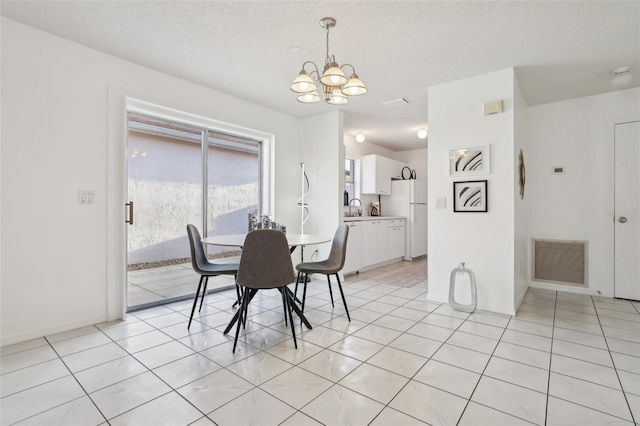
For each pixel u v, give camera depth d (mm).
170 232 3422
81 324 2547
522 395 1627
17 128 2240
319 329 2539
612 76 3062
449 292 3086
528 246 3938
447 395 1628
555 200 3791
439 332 2469
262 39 2430
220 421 1429
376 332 2469
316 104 3939
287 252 2271
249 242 2197
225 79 3193
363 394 1637
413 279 4457
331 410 1508
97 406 1531
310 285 4094
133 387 1694
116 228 2723
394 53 2623
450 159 3205
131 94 2807
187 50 2613
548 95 3574
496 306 2957
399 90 3453
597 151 3553
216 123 3523
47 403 1554
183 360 2000
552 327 2570
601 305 3182
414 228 6238
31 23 2244
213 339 2328
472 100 3084
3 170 2191
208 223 3703
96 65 2605
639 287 3336
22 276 2273
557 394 1635
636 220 3355
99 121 2621
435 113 3307
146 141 3209
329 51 2594
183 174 3490
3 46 2176
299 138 4555
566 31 2279
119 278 2746
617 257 3449
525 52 2598
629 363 1959
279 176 4230
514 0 1940
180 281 3549
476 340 2312
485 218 3021
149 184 3244
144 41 2477
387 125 4914
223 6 2033
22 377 1789
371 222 5184
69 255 2480
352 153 5754
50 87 2379
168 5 2031
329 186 4277
